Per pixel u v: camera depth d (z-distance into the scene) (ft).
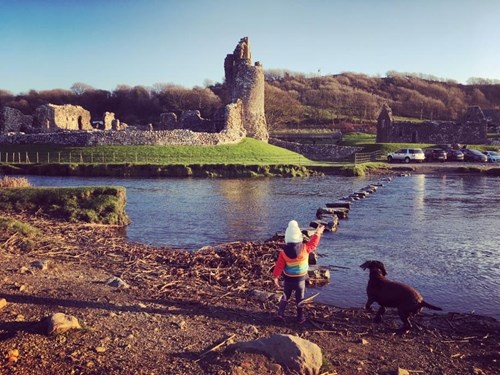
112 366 22.34
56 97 442.50
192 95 411.34
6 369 21.13
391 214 79.56
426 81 579.48
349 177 147.33
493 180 139.23
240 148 185.57
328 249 54.54
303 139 285.02
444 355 27.25
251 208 84.94
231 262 45.96
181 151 173.17
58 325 25.45
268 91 397.80
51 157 165.48
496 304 37.24
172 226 68.08
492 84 578.25
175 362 23.34
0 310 28.86
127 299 34.01
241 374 21.81
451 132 246.68
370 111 423.23
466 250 54.39
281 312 31.73
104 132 177.58
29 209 69.56
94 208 69.00
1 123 217.97
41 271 39.60
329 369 23.88
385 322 32.40
